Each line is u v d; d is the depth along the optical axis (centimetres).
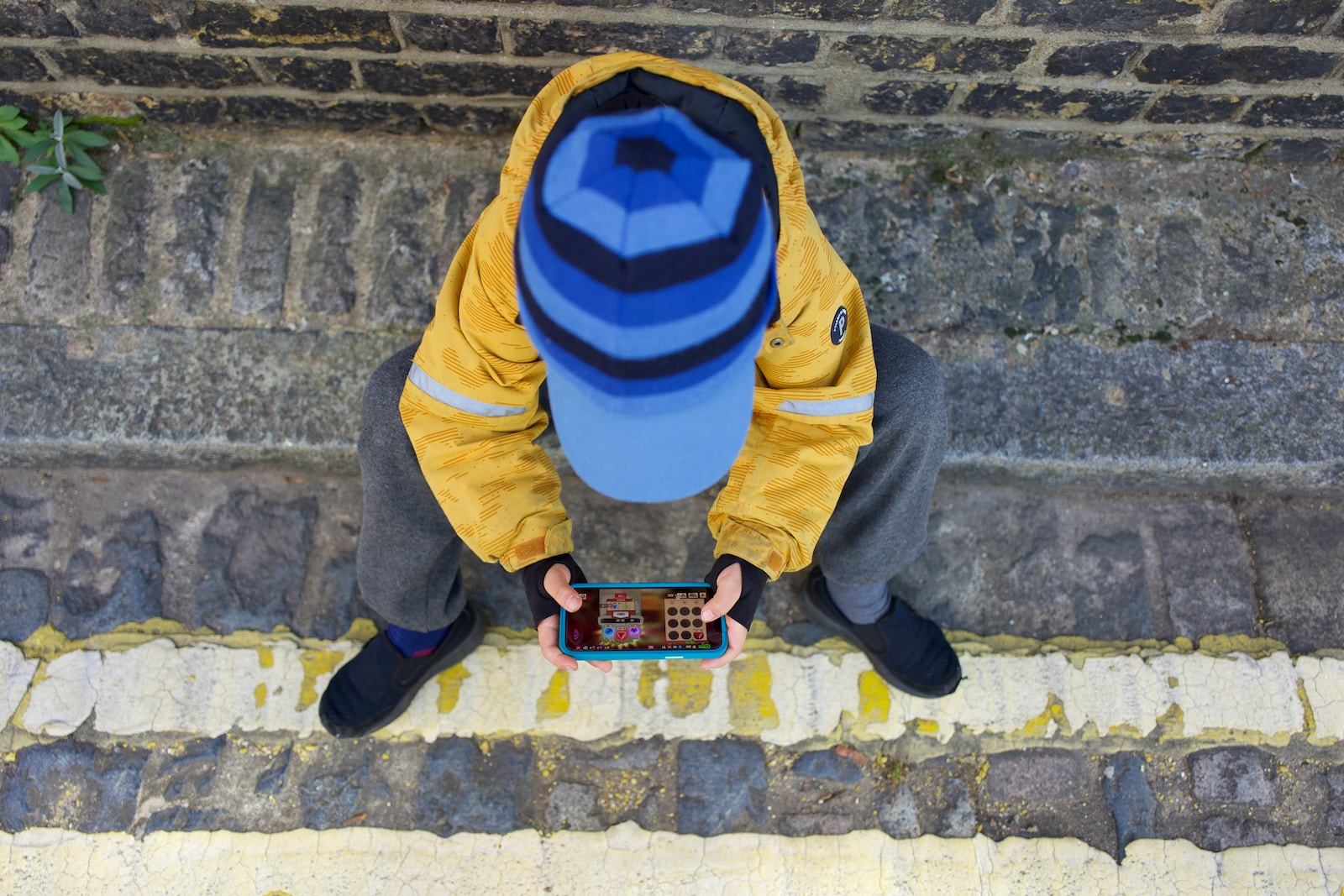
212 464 201
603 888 177
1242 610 201
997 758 188
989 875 179
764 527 131
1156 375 199
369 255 203
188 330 197
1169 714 191
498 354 120
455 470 128
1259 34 177
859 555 164
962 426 195
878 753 188
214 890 175
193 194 206
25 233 203
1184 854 181
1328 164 215
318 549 201
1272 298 204
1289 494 208
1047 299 203
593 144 80
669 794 184
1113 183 213
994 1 171
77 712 186
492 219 110
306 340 197
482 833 180
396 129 211
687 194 75
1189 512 209
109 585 197
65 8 175
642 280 73
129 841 177
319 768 184
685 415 86
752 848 180
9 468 204
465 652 190
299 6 174
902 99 198
